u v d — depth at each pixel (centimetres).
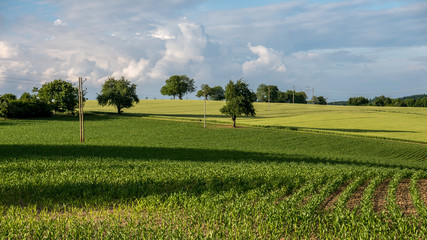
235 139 6275
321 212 1555
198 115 11506
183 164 3117
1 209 1521
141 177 2288
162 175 2341
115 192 1884
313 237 1265
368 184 2292
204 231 1288
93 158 3462
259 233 1256
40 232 1198
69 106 10781
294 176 2488
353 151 5200
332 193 2023
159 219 1421
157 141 5759
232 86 8219
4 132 6662
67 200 1716
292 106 15925
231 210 1530
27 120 9031
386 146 5694
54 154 3869
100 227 1239
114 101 11281
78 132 6906
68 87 10869
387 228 1294
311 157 4309
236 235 1218
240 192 1980
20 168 2591
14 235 1171
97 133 6762
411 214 1448
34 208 1527
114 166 2852
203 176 2386
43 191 1834
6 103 9244
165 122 9038
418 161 4541
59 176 2211
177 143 5572
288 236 1246
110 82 11675
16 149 4272
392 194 1870
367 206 1584
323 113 12462
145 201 1650
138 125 8288
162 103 16425
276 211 1462
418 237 1236
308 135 6881
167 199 1727
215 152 4578
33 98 10250
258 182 2256
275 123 9119
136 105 15500
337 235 1240
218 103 16350
